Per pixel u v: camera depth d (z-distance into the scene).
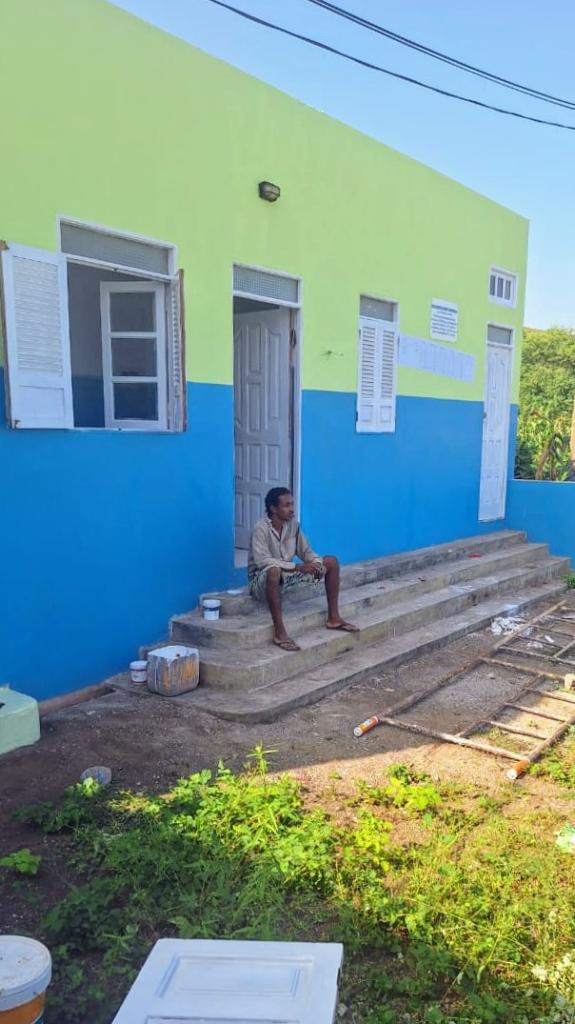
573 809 4.09
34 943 2.17
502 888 3.29
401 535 9.11
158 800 3.88
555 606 8.52
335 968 1.90
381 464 8.60
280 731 5.02
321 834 3.57
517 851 3.62
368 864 3.44
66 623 5.31
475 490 10.65
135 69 5.36
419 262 8.84
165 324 5.91
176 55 5.64
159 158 5.61
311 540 7.70
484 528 10.99
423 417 9.29
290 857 3.36
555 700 5.84
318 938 2.98
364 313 8.22
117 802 3.92
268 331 7.41
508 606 8.38
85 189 5.12
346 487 8.09
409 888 3.26
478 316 10.22
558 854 3.60
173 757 4.54
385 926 3.06
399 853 3.52
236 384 7.77
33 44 4.72
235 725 5.06
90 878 3.32
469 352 10.10
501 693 5.93
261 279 6.78
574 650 7.08
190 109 5.79
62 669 5.32
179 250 5.83
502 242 10.55
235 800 3.83
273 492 6.25
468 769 4.55
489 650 6.85
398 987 2.73
